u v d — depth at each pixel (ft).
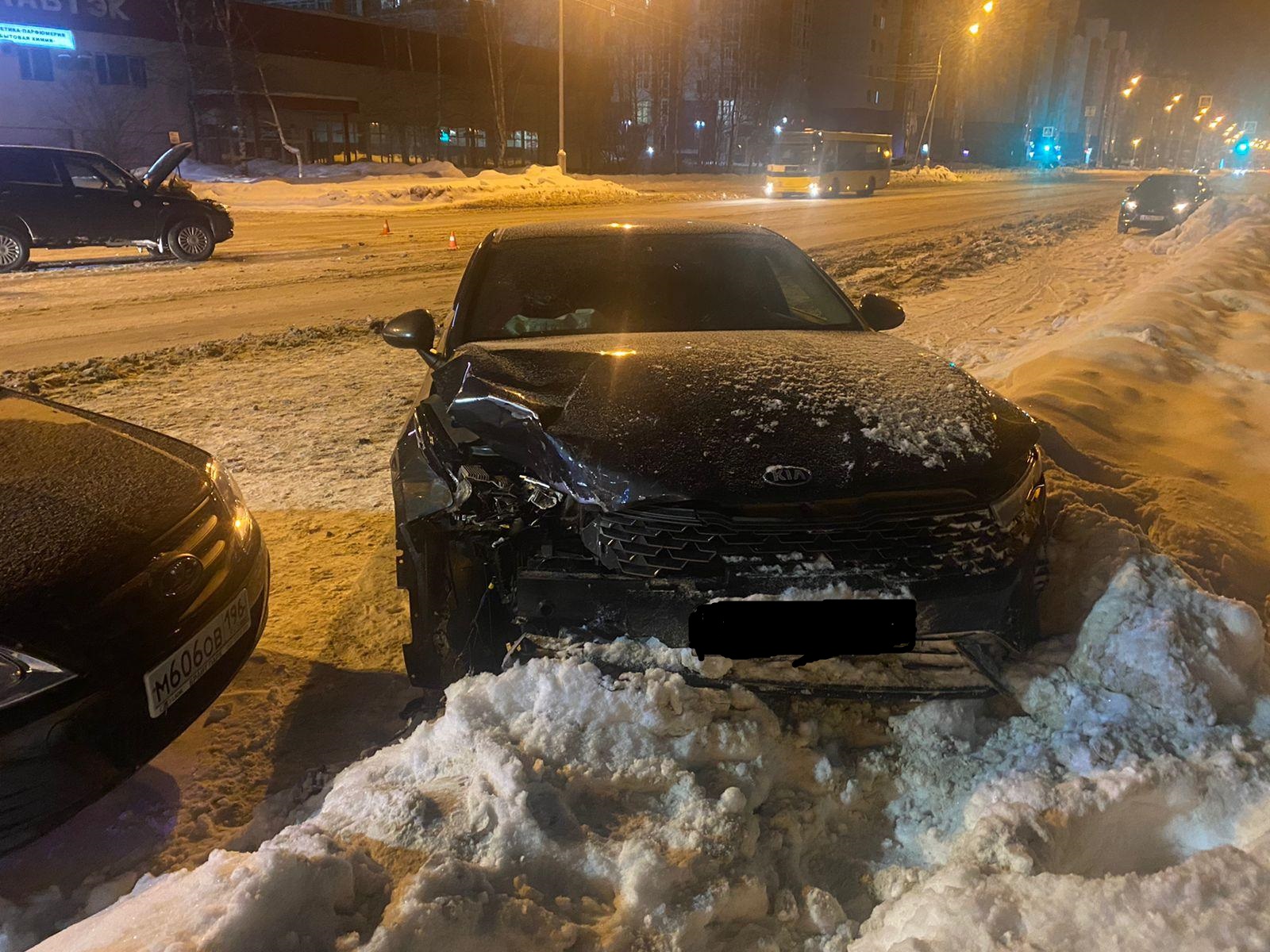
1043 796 6.56
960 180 200.85
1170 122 482.69
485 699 7.34
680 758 6.98
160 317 31.99
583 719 7.11
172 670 7.18
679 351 9.77
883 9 263.29
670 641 7.47
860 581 7.26
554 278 12.12
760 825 6.70
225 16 111.86
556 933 5.37
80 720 6.41
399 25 133.90
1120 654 7.70
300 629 10.90
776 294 12.08
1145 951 5.05
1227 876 5.50
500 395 8.75
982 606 7.54
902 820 7.06
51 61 100.27
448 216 77.36
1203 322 24.99
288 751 8.53
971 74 313.94
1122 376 19.03
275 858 5.34
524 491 8.25
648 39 181.98
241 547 8.66
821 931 5.98
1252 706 7.51
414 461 9.23
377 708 9.25
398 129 134.92
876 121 191.01
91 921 5.75
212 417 20.04
